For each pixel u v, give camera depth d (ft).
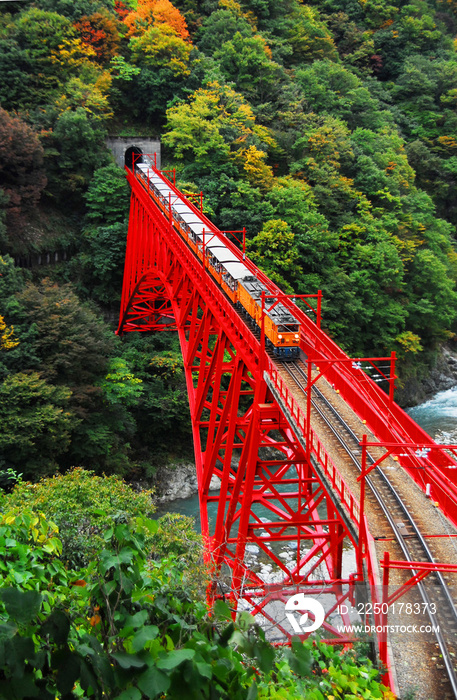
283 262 221.05
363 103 323.78
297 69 322.34
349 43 380.58
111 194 237.66
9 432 138.92
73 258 232.94
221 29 308.60
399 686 46.52
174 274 144.15
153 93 273.95
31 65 250.78
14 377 147.84
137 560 24.12
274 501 161.99
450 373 272.31
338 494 64.90
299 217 233.14
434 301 265.13
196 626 22.00
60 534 56.08
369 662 45.70
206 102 258.78
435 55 385.70
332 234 239.71
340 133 280.72
